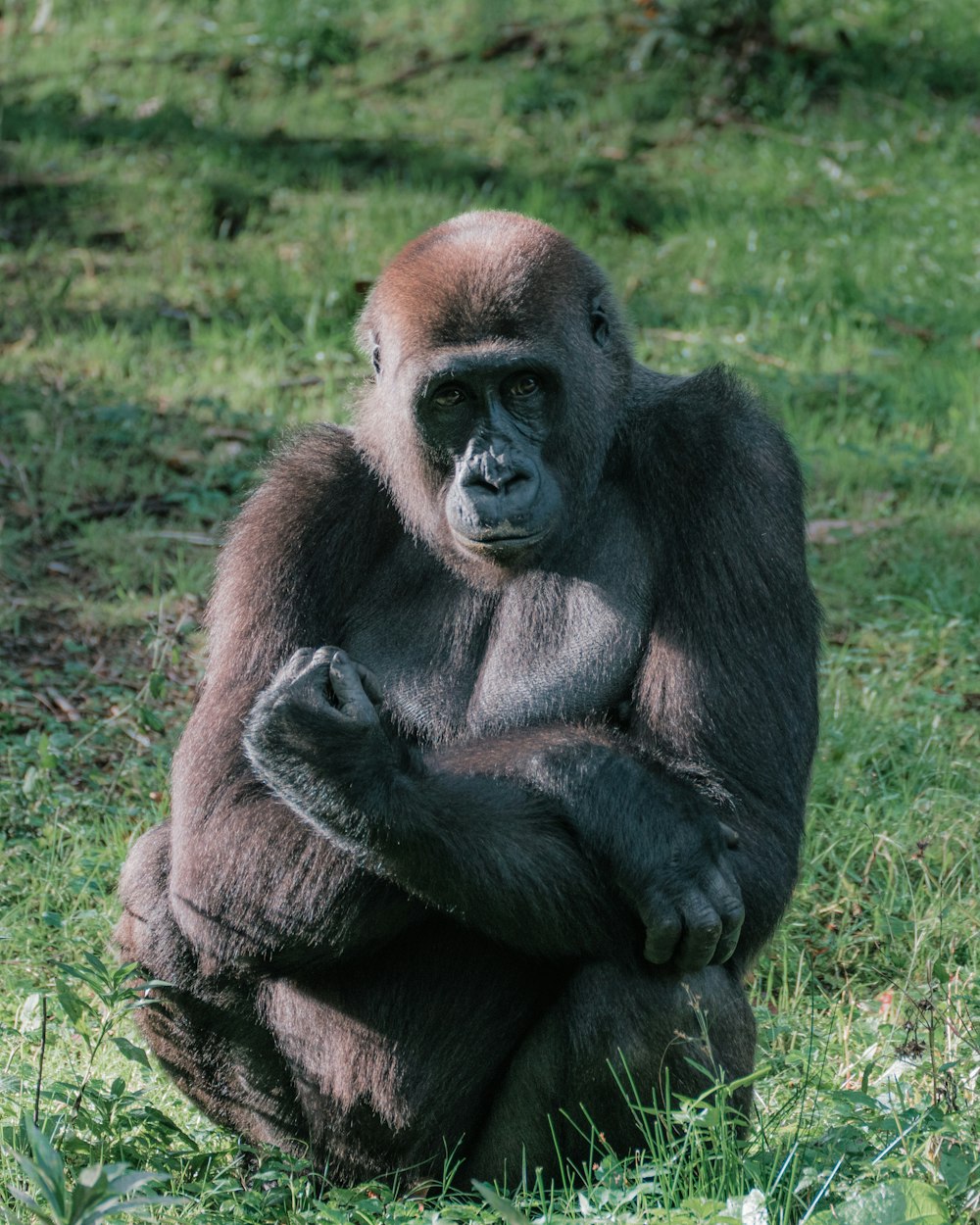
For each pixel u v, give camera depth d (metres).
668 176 37.78
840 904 14.73
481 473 10.30
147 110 40.69
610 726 10.79
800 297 30.88
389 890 10.14
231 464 24.30
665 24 43.69
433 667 11.01
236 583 11.19
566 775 9.80
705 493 10.68
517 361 10.38
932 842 15.45
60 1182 7.59
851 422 26.09
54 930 14.11
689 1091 10.08
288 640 10.98
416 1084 10.61
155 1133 11.05
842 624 20.58
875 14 46.97
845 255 32.94
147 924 11.41
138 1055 10.82
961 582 21.39
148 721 17.34
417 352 10.56
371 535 11.30
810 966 13.99
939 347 29.30
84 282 31.36
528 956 10.37
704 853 9.78
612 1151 9.85
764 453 10.92
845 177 37.62
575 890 9.74
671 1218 8.45
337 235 33.31
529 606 10.90
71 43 45.31
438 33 46.12
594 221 34.88
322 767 9.40
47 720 18.25
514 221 11.30
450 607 11.09
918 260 32.94
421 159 38.06
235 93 42.75
